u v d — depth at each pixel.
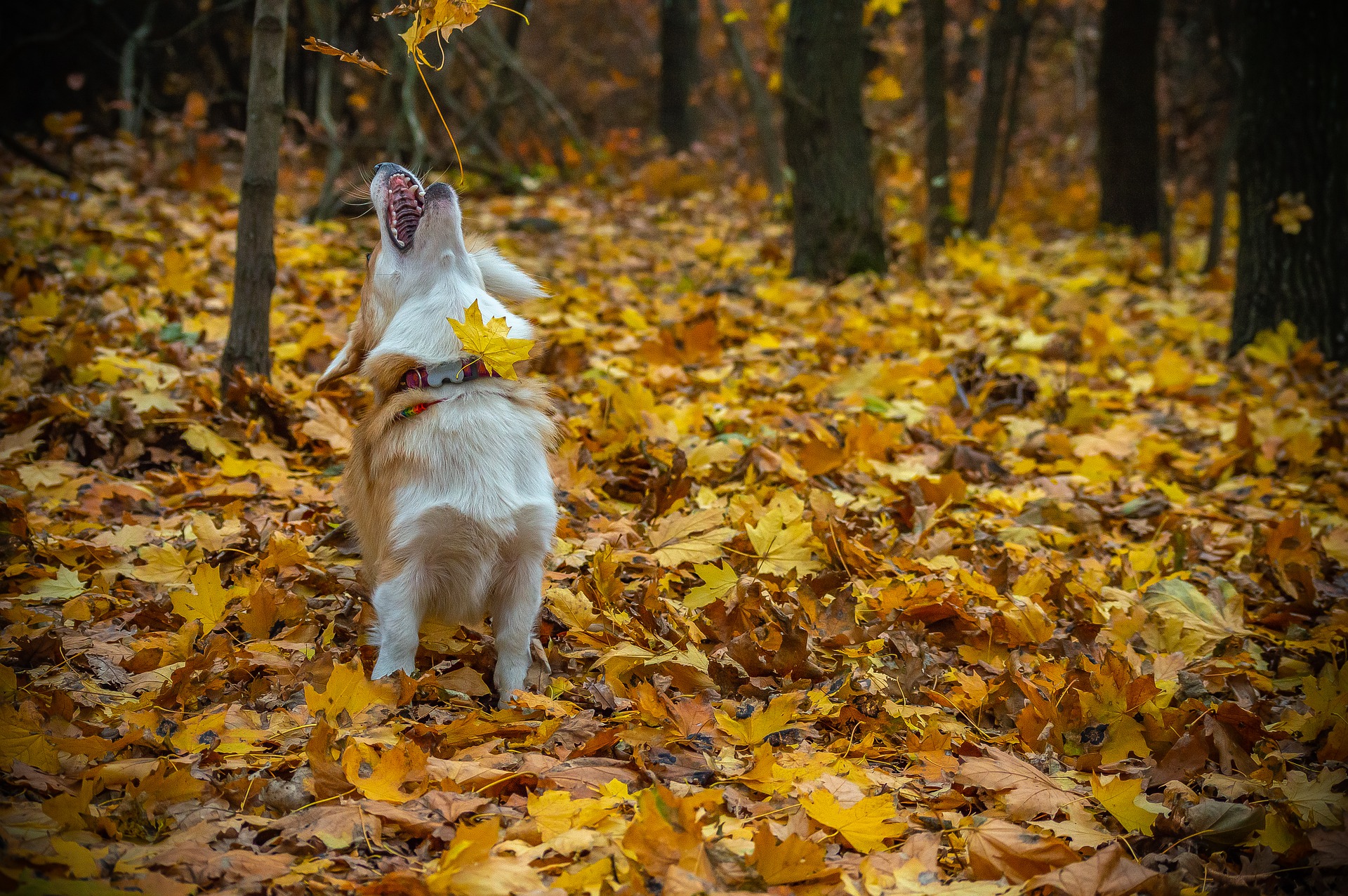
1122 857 2.31
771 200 14.77
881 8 12.61
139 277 7.60
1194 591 3.91
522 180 14.44
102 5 13.83
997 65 13.23
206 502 4.46
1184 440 6.32
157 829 2.37
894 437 5.26
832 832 2.51
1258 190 8.11
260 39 5.09
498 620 3.34
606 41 28.52
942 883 2.33
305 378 5.94
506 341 3.16
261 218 5.24
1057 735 3.05
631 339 7.11
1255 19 7.98
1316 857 2.41
